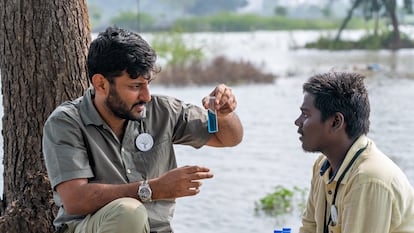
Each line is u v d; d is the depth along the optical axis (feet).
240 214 28.63
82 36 18.39
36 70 18.08
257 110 56.29
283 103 59.98
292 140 43.16
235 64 78.38
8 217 17.83
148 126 15.70
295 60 94.38
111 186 14.66
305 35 145.79
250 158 37.96
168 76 74.59
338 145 14.25
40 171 18.08
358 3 122.31
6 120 18.45
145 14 168.25
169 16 204.23
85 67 18.38
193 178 14.57
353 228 13.69
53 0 18.07
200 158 37.47
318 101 14.20
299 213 28.66
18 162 18.24
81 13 18.43
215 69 77.20
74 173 14.73
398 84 67.00
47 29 18.06
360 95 14.17
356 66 83.92
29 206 17.89
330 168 14.56
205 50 99.19
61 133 14.96
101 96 14.94
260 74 75.56
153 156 15.61
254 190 32.04
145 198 14.57
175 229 27.04
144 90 14.82
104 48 14.57
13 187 18.34
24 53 18.10
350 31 143.43
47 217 17.84
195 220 27.94
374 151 14.12
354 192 13.74
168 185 14.55
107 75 14.61
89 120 15.12
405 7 130.11
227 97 15.88
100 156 15.15
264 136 44.57
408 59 95.04
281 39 133.59
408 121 47.11
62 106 15.39
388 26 122.01
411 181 31.76
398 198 13.74
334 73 14.44
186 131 16.15
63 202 14.75
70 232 15.05
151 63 14.69
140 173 15.47
